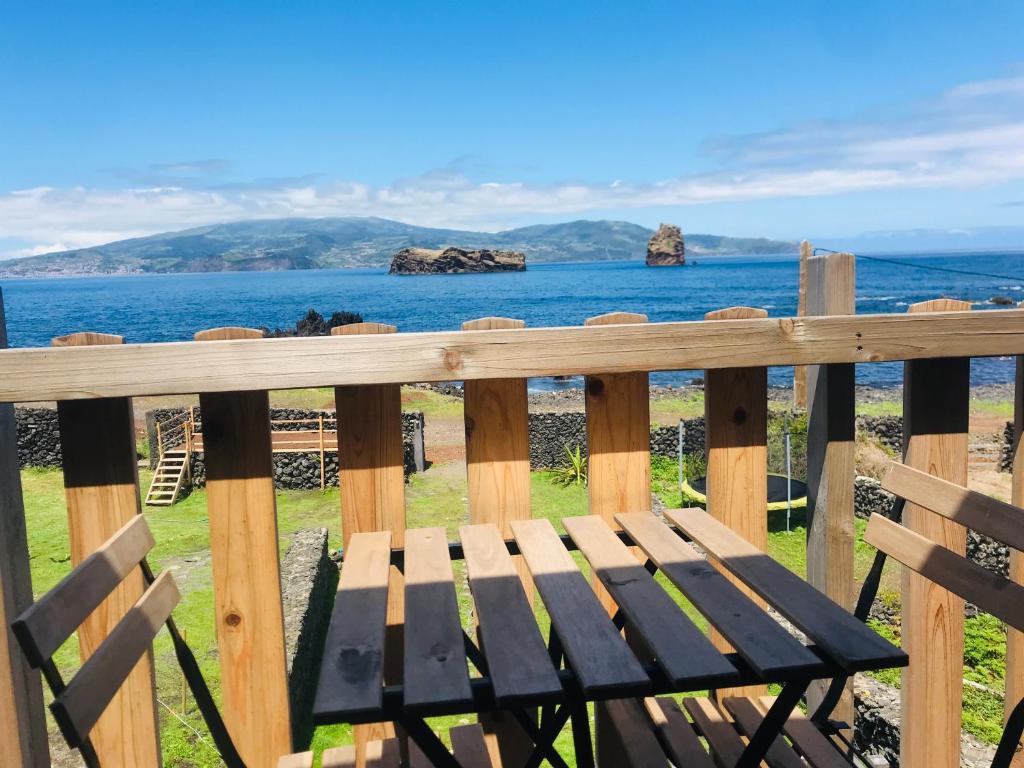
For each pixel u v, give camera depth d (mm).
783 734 1943
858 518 12867
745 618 1486
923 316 2088
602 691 1260
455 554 2131
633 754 1755
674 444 17922
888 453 15938
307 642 7965
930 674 2191
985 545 9883
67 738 1200
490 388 2121
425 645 1430
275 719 2004
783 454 14516
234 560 1958
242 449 1931
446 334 1916
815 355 2068
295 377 1859
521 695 1254
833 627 1418
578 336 1972
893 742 4477
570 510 15352
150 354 1799
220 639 1974
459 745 1947
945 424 2221
